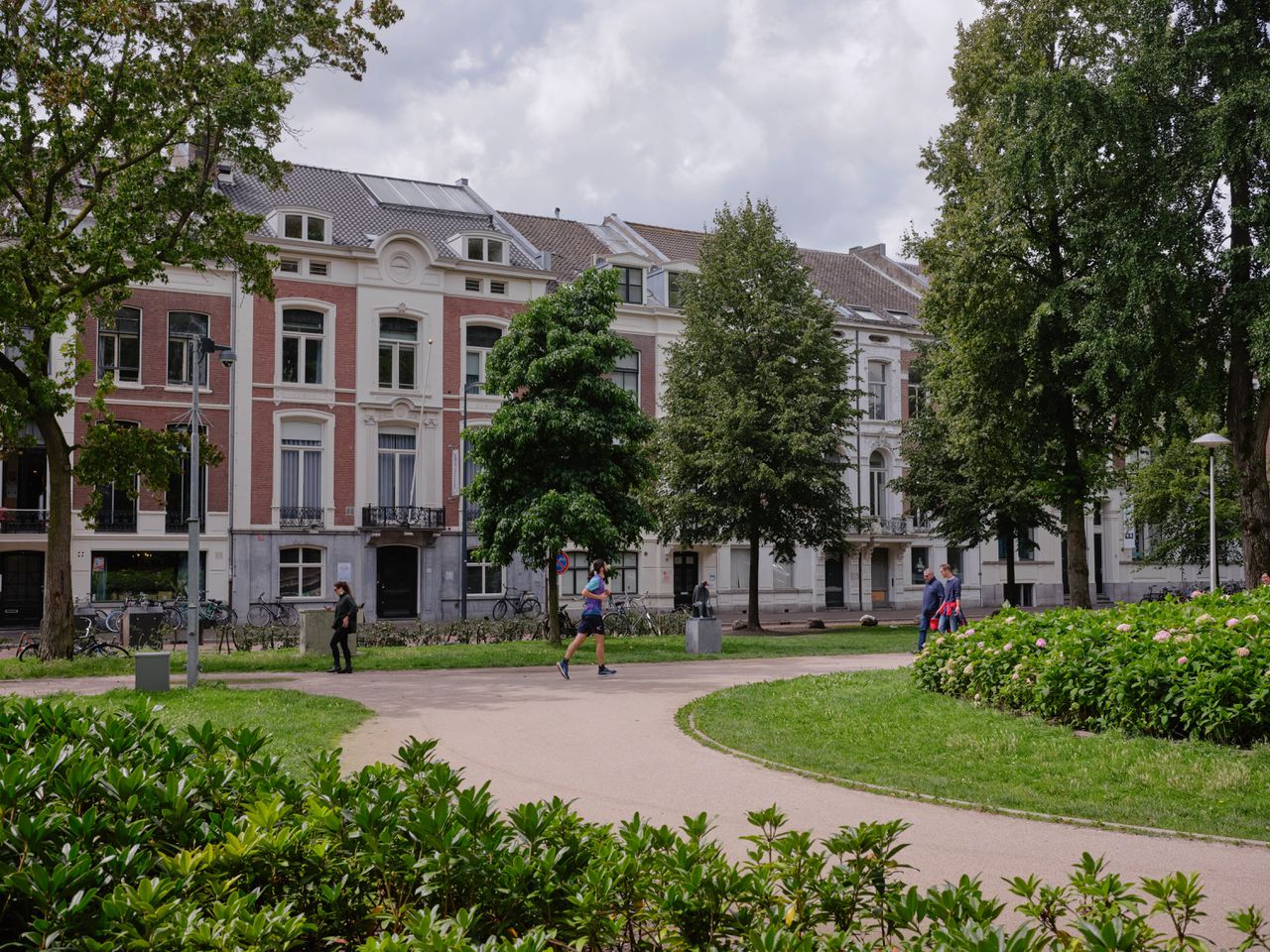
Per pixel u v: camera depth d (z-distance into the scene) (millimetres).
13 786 4055
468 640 25672
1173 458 38938
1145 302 22719
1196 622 10391
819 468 30484
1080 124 22969
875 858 3801
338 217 37438
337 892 3557
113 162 20922
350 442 35812
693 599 42250
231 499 33844
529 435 24359
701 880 3365
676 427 31516
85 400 32219
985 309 25062
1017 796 7824
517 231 42500
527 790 8258
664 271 42281
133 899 3098
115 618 29469
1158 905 3426
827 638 27703
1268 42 22984
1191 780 7953
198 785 4457
